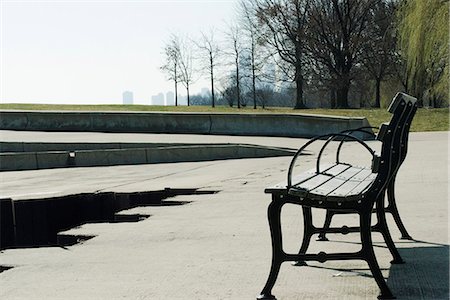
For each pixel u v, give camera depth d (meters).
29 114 28.59
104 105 41.84
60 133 27.28
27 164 19.77
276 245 4.68
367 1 51.31
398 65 50.22
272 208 4.65
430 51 31.55
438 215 8.09
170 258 6.46
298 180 5.26
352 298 4.70
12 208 11.65
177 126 27.45
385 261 5.81
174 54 62.75
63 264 6.44
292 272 5.59
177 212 9.72
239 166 17.42
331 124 25.34
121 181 15.02
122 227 8.61
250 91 57.88
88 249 7.16
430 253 6.05
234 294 4.99
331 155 18.70
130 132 27.81
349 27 52.03
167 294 5.09
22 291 5.45
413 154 17.28
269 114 26.47
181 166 18.70
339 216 8.56
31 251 7.22
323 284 5.13
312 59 53.19
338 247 6.53
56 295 5.25
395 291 4.81
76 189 13.12
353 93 61.91
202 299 4.90
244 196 11.14
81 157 20.12
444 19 30.78
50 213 11.79
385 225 5.72
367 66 52.56
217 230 7.94
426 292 4.77
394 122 4.57
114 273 5.92
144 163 20.27
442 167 13.67
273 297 4.70
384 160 4.55
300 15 52.62
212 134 27.08
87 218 12.20
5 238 11.55
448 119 31.47
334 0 51.84
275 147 20.95
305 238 5.76
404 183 11.30
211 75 54.75
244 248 6.75
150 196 12.30
